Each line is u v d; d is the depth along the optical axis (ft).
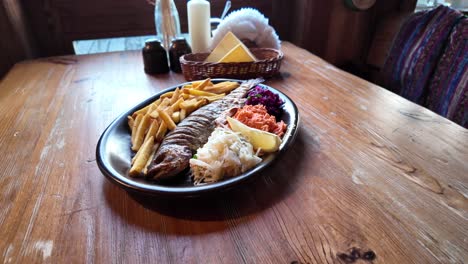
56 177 1.82
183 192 1.46
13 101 2.97
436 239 1.33
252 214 1.52
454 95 3.85
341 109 2.63
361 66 6.64
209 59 3.57
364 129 2.28
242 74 3.27
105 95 3.11
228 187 1.50
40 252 1.32
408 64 4.60
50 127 2.44
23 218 1.51
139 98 3.03
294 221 1.46
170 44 3.92
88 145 2.17
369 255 1.27
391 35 5.82
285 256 1.28
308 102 2.80
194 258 1.29
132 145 2.04
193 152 1.91
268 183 1.73
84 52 5.57
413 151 1.98
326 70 3.70
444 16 4.16
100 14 5.23
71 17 5.13
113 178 1.58
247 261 1.27
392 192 1.62
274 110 2.28
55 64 4.18
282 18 6.23
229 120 1.92
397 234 1.36
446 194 1.59
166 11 4.06
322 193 1.64
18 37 4.54
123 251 1.33
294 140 1.97
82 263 1.27
